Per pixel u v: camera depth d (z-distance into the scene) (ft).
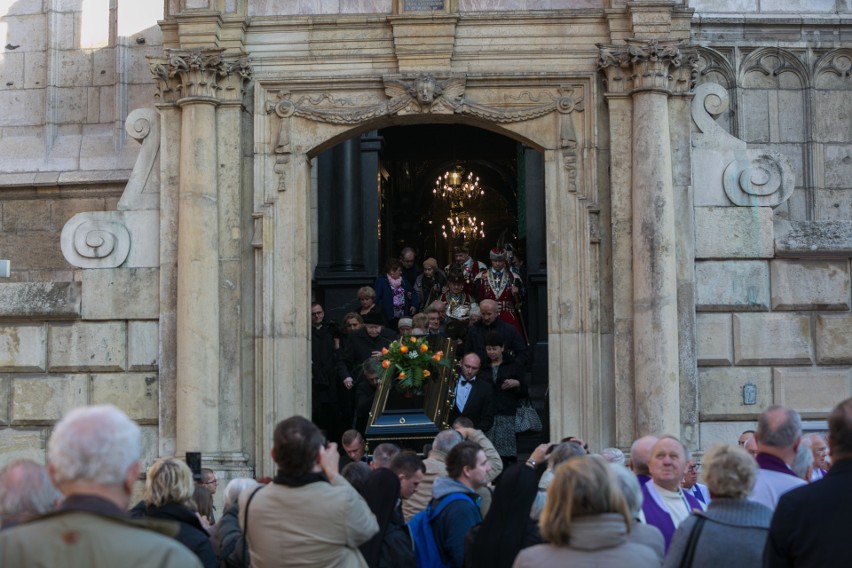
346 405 52.24
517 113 47.85
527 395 48.91
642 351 45.65
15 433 48.47
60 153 60.85
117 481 15.69
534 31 48.14
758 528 21.84
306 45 48.57
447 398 45.39
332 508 23.99
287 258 47.85
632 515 23.35
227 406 47.03
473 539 26.76
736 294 47.21
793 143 59.41
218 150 47.93
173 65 47.34
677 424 45.52
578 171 47.52
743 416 46.91
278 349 47.39
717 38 59.62
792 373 47.03
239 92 47.98
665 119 46.55
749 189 47.42
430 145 76.59
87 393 48.24
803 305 47.16
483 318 49.60
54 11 61.77
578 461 19.10
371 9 48.98
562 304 47.16
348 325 51.88
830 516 19.58
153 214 48.62
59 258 60.44
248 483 30.19
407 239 90.02
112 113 61.05
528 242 64.23
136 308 48.21
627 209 46.91
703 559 21.72
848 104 59.62
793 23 59.36
